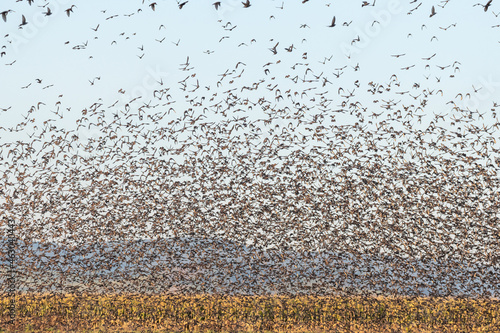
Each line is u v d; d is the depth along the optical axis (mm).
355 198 35000
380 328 29094
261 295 33781
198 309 31844
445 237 33688
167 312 31734
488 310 31156
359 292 32906
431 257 33562
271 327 28578
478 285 33344
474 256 33500
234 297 33625
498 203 33188
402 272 33562
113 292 34656
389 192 34406
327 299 32750
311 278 34188
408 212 34250
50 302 33062
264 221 35312
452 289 33188
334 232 34625
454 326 29047
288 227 35000
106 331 27422
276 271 34500
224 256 35094
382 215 34375
